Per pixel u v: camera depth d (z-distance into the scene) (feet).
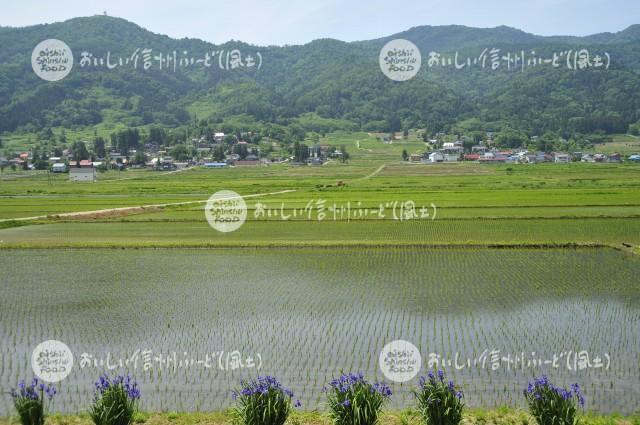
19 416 45.16
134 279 103.04
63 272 109.29
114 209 205.67
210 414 48.47
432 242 132.16
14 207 219.00
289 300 88.07
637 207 188.96
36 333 73.36
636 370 59.62
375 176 400.26
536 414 42.83
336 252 127.13
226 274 106.52
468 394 54.08
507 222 164.66
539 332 71.92
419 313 80.53
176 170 535.60
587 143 652.07
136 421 47.21
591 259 116.26
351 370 60.29
